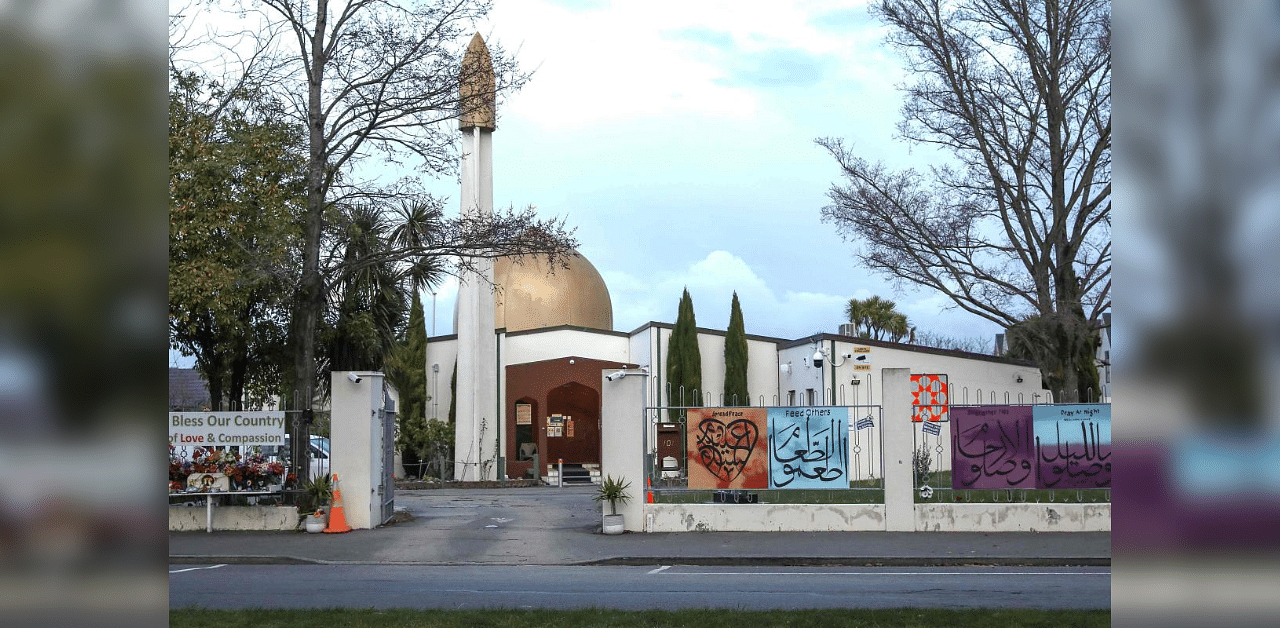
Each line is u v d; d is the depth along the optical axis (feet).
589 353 150.51
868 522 60.95
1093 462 59.98
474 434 134.10
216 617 32.71
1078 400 103.24
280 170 70.18
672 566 51.57
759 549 54.65
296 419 67.15
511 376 142.51
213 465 63.16
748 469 61.72
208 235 65.72
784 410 61.93
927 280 109.91
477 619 32.37
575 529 65.00
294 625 31.14
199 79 69.51
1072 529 59.98
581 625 31.32
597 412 156.76
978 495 63.10
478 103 70.64
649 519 62.23
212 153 66.33
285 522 64.34
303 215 69.82
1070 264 105.40
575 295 167.12
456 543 58.95
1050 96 101.50
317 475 70.74
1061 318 100.42
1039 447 60.44
